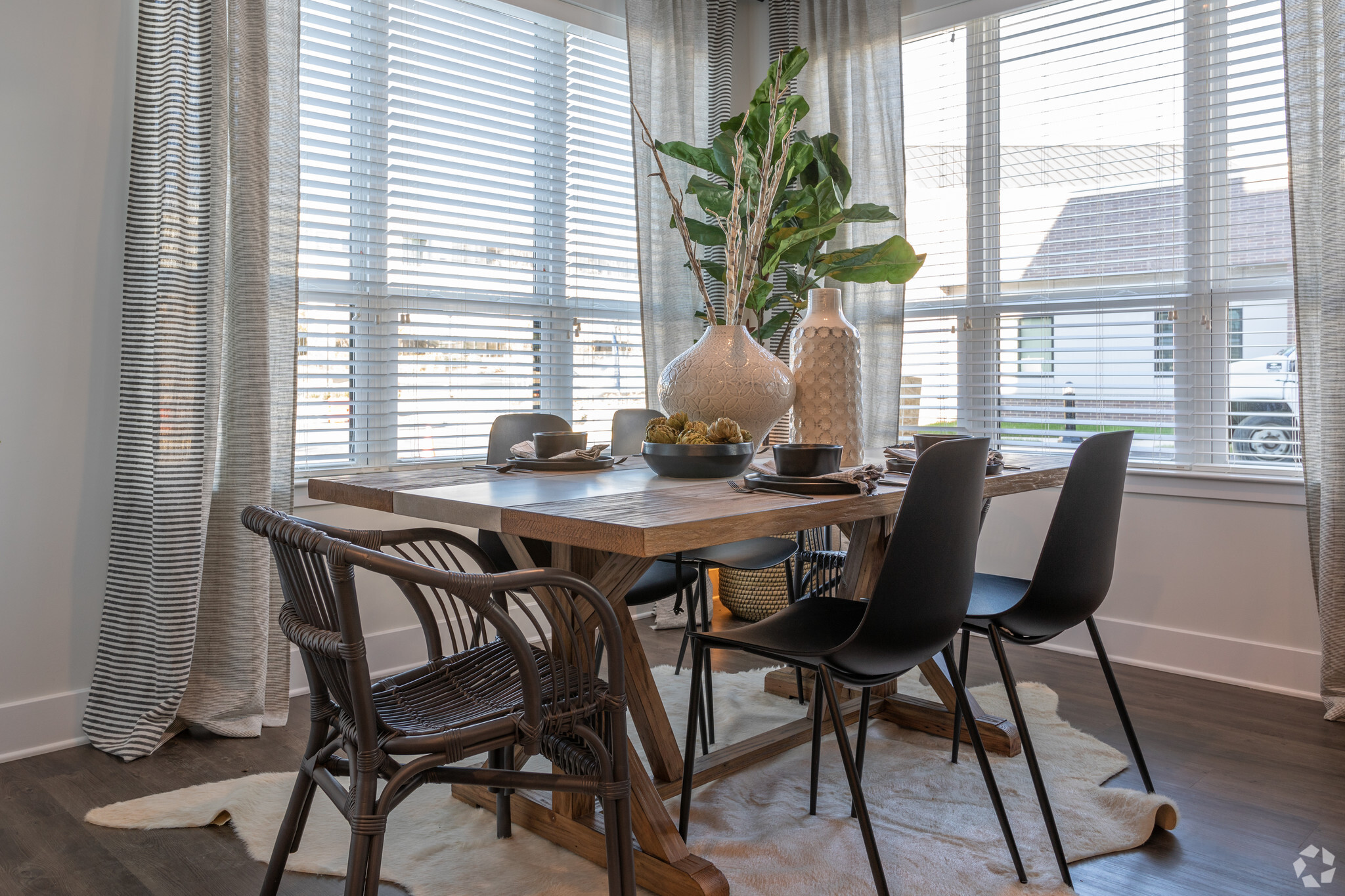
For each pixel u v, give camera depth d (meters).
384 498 1.73
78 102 2.45
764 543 2.72
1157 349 3.24
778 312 4.02
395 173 3.28
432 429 3.40
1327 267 2.62
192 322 2.46
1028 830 1.90
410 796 2.12
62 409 2.45
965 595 1.64
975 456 1.57
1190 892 1.68
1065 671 3.07
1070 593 1.88
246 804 2.01
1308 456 2.71
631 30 3.69
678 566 2.38
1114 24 3.29
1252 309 3.04
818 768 2.10
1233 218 3.08
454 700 1.43
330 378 3.13
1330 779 2.17
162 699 2.40
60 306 2.44
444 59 3.38
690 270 3.89
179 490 2.42
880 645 1.54
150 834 1.93
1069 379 3.46
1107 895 1.67
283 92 2.70
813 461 1.73
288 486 2.71
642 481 1.88
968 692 2.81
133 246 2.49
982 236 3.65
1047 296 3.50
